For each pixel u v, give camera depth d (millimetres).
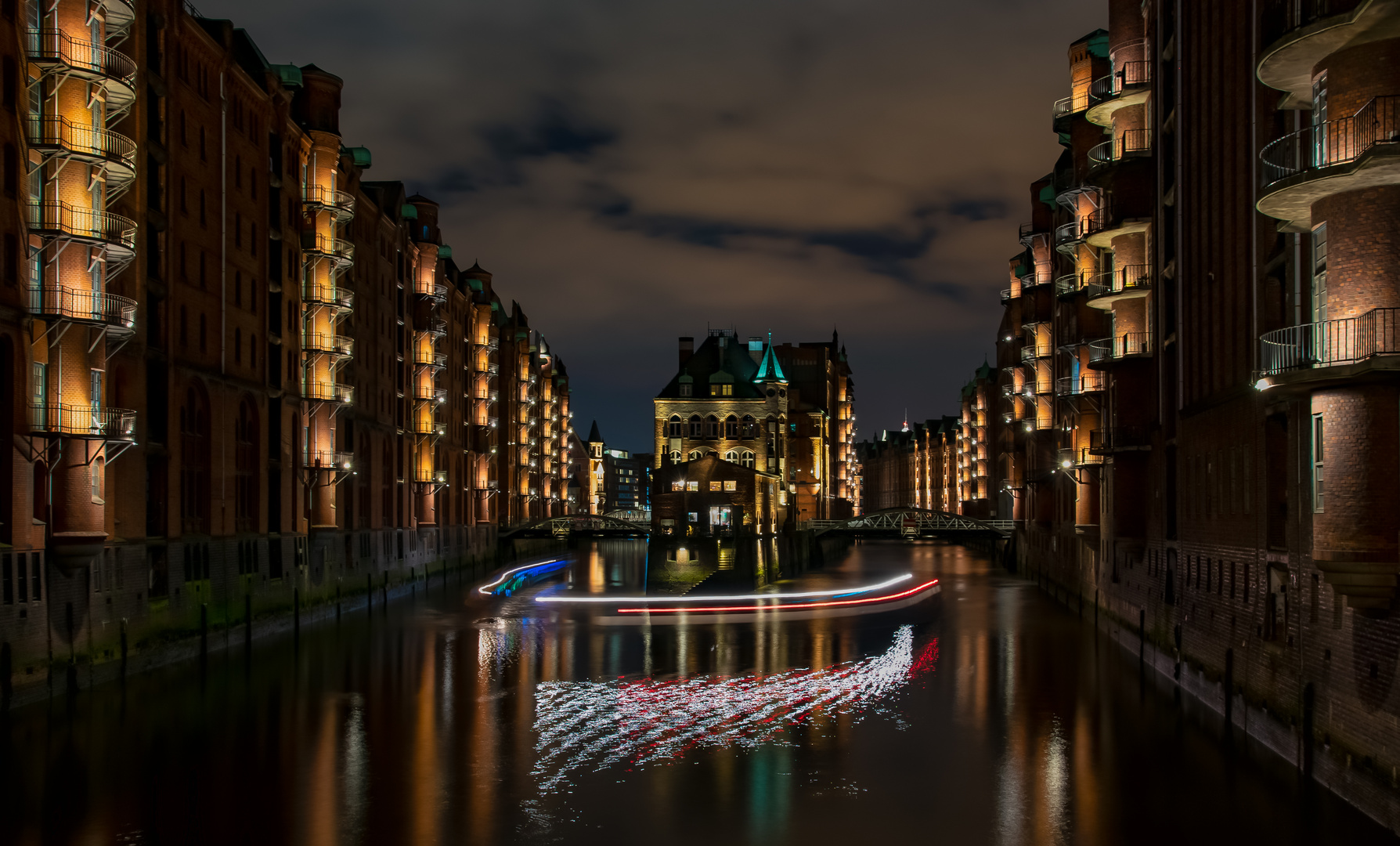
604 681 39531
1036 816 22734
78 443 33594
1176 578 36125
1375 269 19594
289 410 54438
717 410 115812
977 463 141375
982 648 47250
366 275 68375
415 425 79875
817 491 144750
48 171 33250
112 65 36281
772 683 39062
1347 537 19641
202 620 43406
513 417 119875
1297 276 23812
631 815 22984
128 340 37250
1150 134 41469
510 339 115562
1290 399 23938
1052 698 35062
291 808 23359
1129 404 41531
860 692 37031
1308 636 23141
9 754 27359
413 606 66875
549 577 92250
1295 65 21375
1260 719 26719
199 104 44625
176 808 23328
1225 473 30031
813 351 155625
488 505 105125
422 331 80875
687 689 37812
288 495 54062
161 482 40875
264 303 51312
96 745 28391
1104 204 45094
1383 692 19391
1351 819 20734
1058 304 64562
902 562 112250
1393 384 19422
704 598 62375
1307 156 23781
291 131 55031
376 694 36312
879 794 24484
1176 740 28516
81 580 34438
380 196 72812
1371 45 19672
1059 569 67812
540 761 27500
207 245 45312
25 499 31391
